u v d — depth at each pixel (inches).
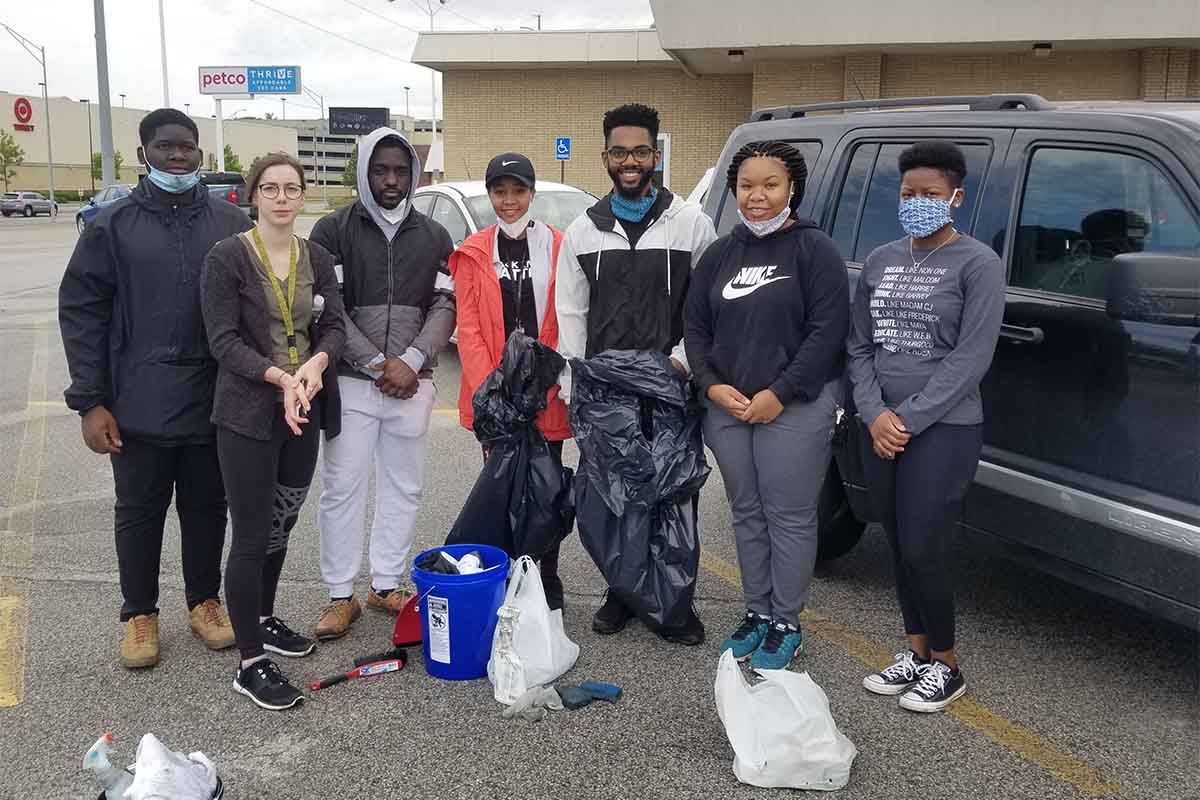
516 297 161.8
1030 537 137.6
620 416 148.9
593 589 180.7
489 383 156.0
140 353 142.5
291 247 141.3
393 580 169.0
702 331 148.3
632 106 147.6
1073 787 116.3
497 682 138.3
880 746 125.6
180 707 137.0
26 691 141.4
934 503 128.0
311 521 218.1
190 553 156.2
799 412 141.4
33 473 253.4
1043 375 134.8
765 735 116.9
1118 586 127.3
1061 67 731.4
